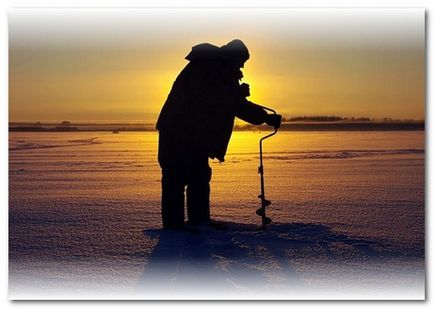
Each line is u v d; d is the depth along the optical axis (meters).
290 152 15.05
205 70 6.01
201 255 5.11
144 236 5.77
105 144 17.88
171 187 5.96
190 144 5.93
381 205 7.50
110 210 7.23
